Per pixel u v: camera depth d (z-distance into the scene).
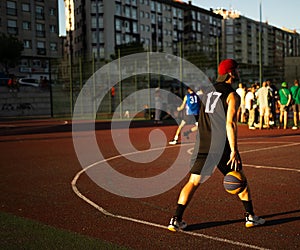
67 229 4.55
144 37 85.25
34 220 4.90
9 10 60.81
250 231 4.38
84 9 77.50
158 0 88.50
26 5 62.91
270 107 16.23
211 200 5.67
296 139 12.89
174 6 93.81
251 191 6.13
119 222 4.79
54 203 5.69
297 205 5.34
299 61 24.78
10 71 59.81
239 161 4.27
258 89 16.89
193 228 4.52
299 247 3.88
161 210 5.28
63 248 3.97
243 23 112.00
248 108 16.69
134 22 82.31
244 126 17.67
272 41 118.19
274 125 17.05
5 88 32.91
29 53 63.59
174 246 3.98
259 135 14.25
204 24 102.69
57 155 10.41
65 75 29.00
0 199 5.95
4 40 51.62
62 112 29.95
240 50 111.38
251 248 3.87
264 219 4.78
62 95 29.62
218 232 4.36
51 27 66.62
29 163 9.17
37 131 18.25
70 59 28.36
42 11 65.19
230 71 4.49
